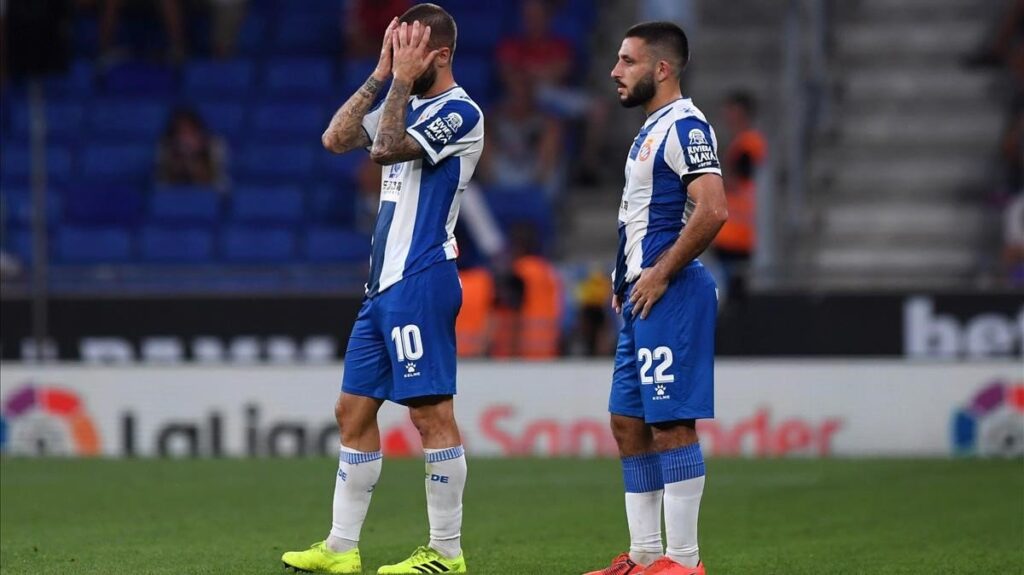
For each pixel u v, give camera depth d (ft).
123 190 187.42
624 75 66.80
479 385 140.26
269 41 209.77
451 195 70.23
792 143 180.04
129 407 141.38
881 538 87.45
